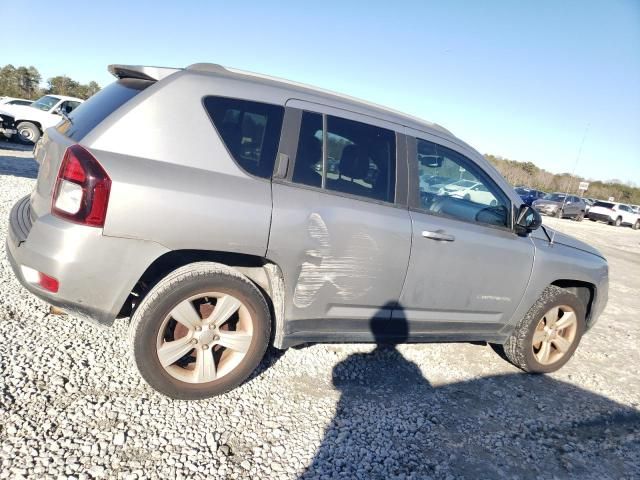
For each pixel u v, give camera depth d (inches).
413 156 130.7
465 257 134.7
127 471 85.7
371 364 145.6
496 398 138.6
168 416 103.0
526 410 134.6
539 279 151.5
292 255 110.2
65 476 81.5
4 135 595.5
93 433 93.0
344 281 118.6
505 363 165.6
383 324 129.8
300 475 93.3
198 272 103.4
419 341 139.7
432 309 135.7
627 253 608.1
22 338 118.9
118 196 93.0
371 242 119.5
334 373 135.7
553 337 160.7
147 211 95.1
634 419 139.8
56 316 133.0
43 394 100.7
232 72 114.8
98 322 99.7
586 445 121.9
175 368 107.4
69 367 111.8
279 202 107.5
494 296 144.3
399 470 100.0
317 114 117.6
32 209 108.3
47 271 93.7
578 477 108.4
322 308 118.8
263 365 131.7
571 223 1016.9
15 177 337.7
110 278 95.7
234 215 102.2
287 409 114.3
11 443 86.0
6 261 163.6
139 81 110.4
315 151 115.6
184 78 104.5
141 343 100.7
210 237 100.9
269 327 115.2
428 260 128.9
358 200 120.1
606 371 173.8
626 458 119.0
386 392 131.1
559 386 154.5
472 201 140.4
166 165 99.3
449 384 142.6
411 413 122.6
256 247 105.8
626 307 281.0
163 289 100.6
